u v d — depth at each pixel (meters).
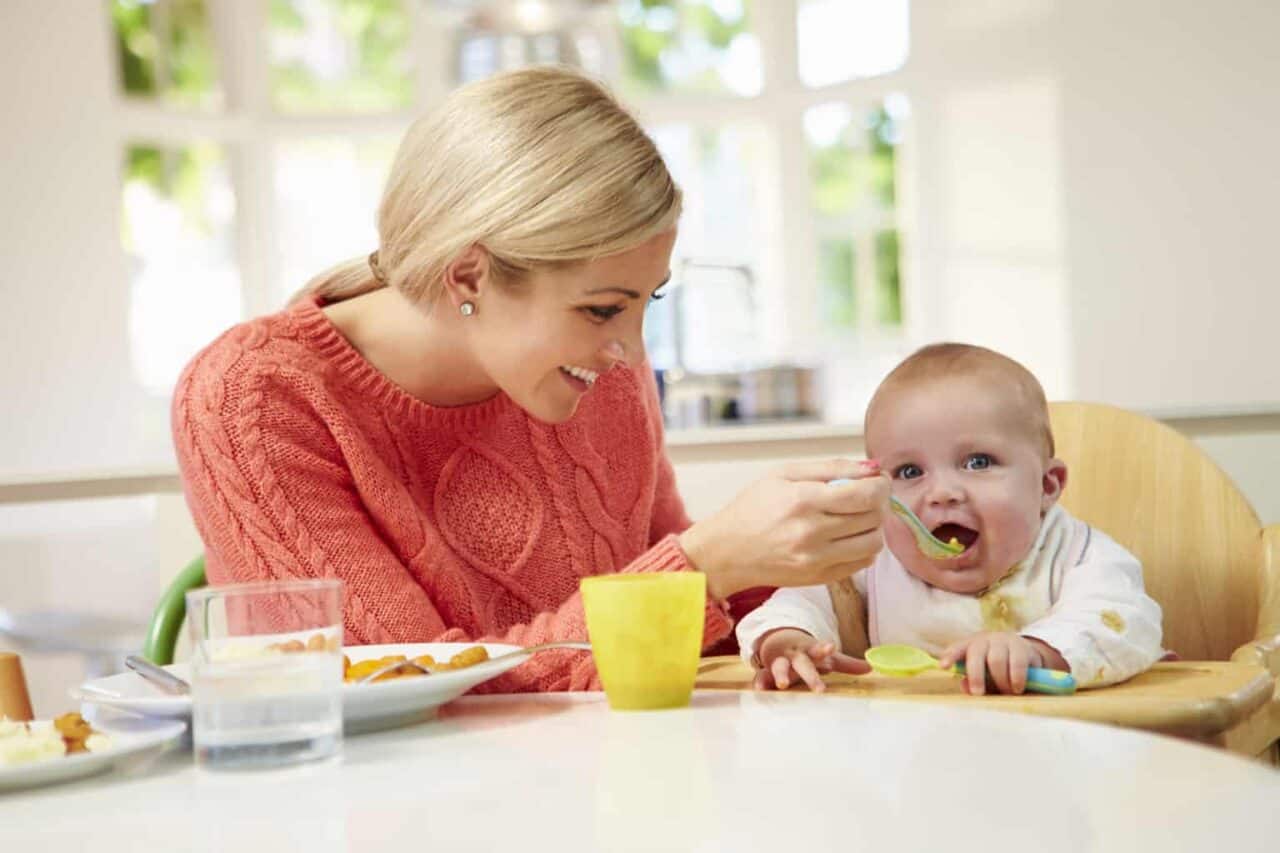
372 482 1.28
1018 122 5.34
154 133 5.64
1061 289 5.27
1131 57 5.02
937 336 5.64
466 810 0.64
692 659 0.89
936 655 1.30
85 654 3.47
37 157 5.28
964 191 5.55
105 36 5.48
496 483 1.40
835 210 5.90
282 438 1.25
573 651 1.05
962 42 5.50
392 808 0.65
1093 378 5.20
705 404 2.99
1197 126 4.89
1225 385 4.87
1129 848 0.53
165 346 5.75
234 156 5.98
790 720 0.81
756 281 5.95
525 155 1.12
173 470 2.02
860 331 5.87
